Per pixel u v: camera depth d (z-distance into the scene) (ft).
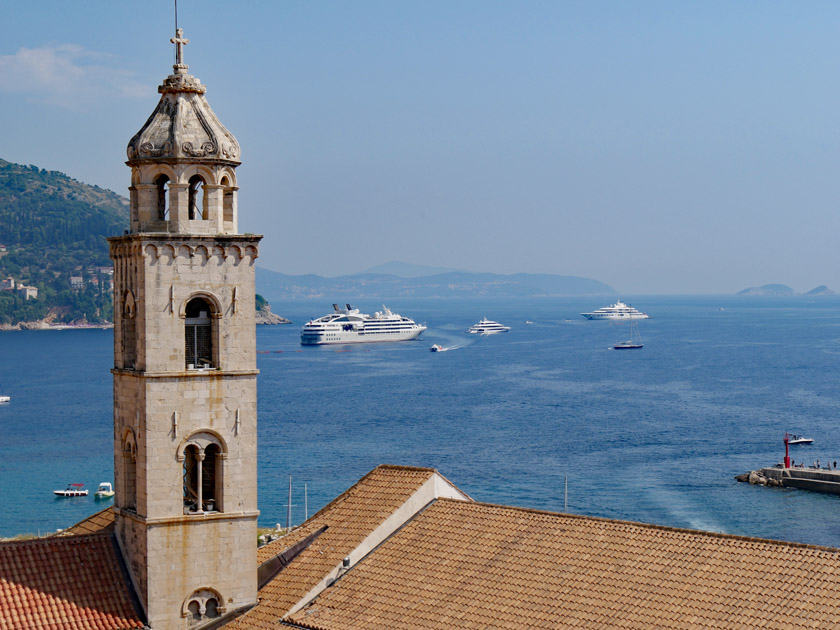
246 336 215.72
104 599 209.56
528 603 191.21
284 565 223.71
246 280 215.10
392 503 229.86
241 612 216.33
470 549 212.43
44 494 652.48
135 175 213.05
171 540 210.79
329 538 226.58
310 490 638.12
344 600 209.15
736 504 593.42
